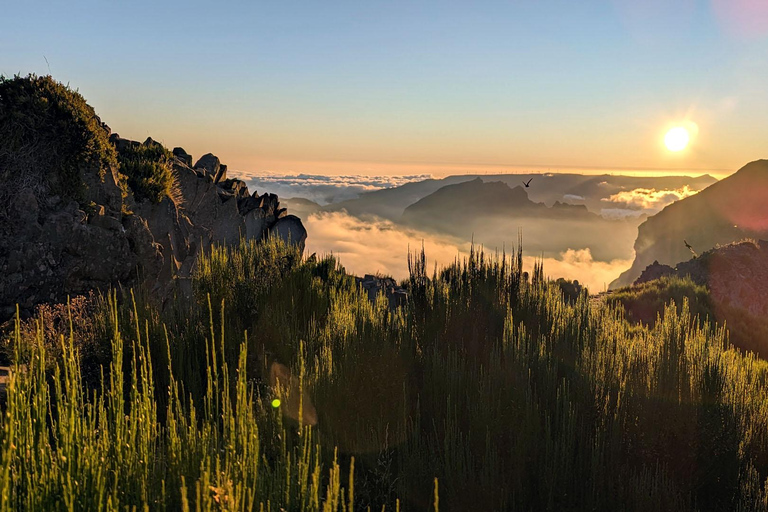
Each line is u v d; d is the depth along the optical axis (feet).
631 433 19.31
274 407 15.20
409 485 16.31
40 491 8.60
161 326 22.62
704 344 23.81
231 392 18.67
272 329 25.77
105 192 37.60
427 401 20.33
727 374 22.74
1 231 31.53
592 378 20.85
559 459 17.12
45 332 22.85
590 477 16.96
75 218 34.12
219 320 24.41
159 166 44.45
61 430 9.15
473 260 29.25
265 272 32.89
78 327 23.03
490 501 16.07
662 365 21.48
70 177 35.58
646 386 20.79
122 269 36.70
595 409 19.66
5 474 7.55
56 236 33.04
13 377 8.57
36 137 34.55
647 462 18.58
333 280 41.34
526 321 26.04
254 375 22.15
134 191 42.32
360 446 17.80
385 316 27.02
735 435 19.61
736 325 61.05
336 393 19.38
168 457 10.25
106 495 9.11
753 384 23.59
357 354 21.30
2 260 31.09
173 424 10.39
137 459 9.69
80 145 36.24
